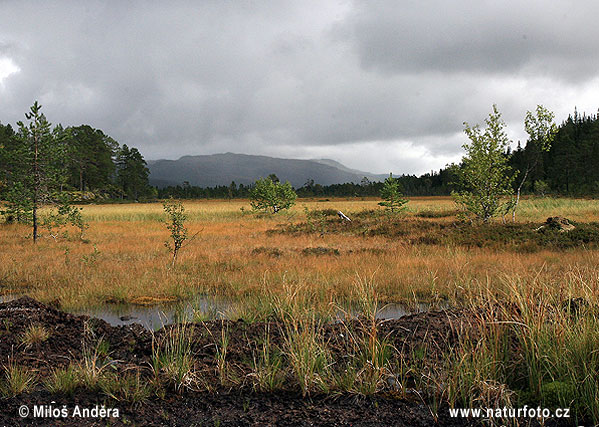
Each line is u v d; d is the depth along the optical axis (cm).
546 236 1622
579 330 452
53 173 1919
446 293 873
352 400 413
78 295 876
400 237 1895
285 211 3916
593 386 383
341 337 557
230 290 936
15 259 1291
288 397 423
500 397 390
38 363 494
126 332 602
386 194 3164
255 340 563
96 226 2694
